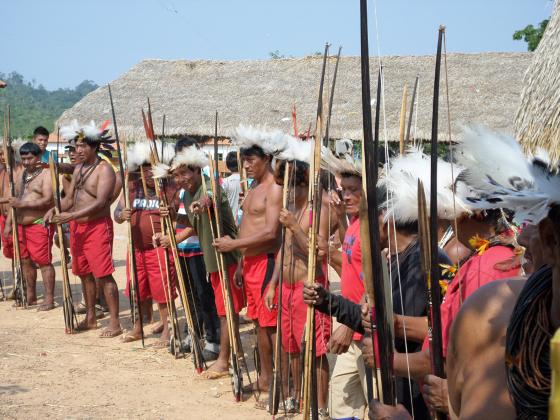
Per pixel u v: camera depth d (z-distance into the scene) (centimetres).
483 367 166
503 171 158
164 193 640
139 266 741
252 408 540
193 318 693
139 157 701
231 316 560
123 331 786
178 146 613
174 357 684
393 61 2147
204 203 577
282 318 502
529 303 149
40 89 12119
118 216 788
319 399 483
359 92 2081
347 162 401
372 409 216
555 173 152
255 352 573
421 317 282
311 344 378
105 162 769
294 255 493
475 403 163
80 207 766
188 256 673
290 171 489
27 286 945
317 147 371
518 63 2138
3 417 514
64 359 680
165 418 517
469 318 172
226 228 610
